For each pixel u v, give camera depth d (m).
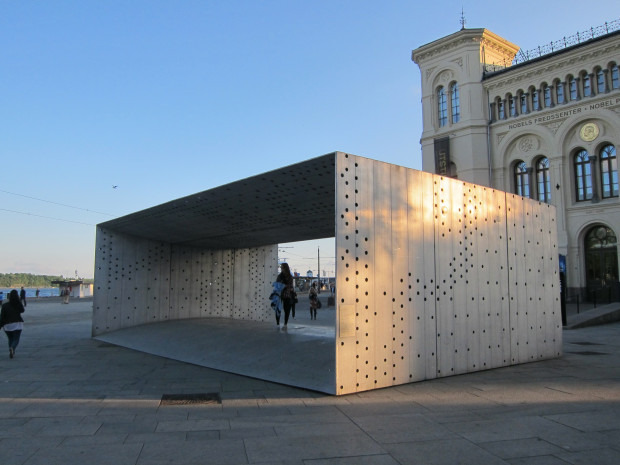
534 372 8.27
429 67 31.62
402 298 7.26
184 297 14.95
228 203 9.52
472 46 29.72
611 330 15.83
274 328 11.44
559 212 25.45
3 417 5.33
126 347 11.16
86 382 7.27
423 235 7.73
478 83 29.38
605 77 24.22
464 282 8.37
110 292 13.20
